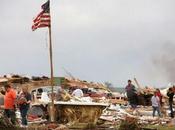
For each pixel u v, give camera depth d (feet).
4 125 109.91
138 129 113.29
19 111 123.34
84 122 128.06
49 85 180.14
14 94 114.32
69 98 138.10
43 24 126.21
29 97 117.50
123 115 135.85
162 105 163.43
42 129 114.21
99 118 129.39
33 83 178.50
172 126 121.39
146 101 170.30
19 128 111.65
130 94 151.33
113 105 151.12
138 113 145.48
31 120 124.88
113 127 116.57
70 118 127.65
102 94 179.93
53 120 123.54
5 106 114.01
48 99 138.41
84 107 128.57
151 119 130.52
